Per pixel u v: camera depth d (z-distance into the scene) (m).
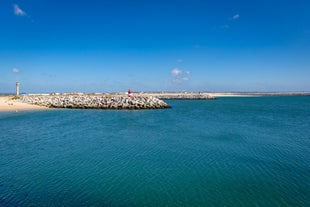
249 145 23.80
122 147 22.67
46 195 12.74
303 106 83.50
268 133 30.42
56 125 35.22
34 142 24.48
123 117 45.72
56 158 19.09
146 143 24.36
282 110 66.06
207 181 14.73
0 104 64.69
